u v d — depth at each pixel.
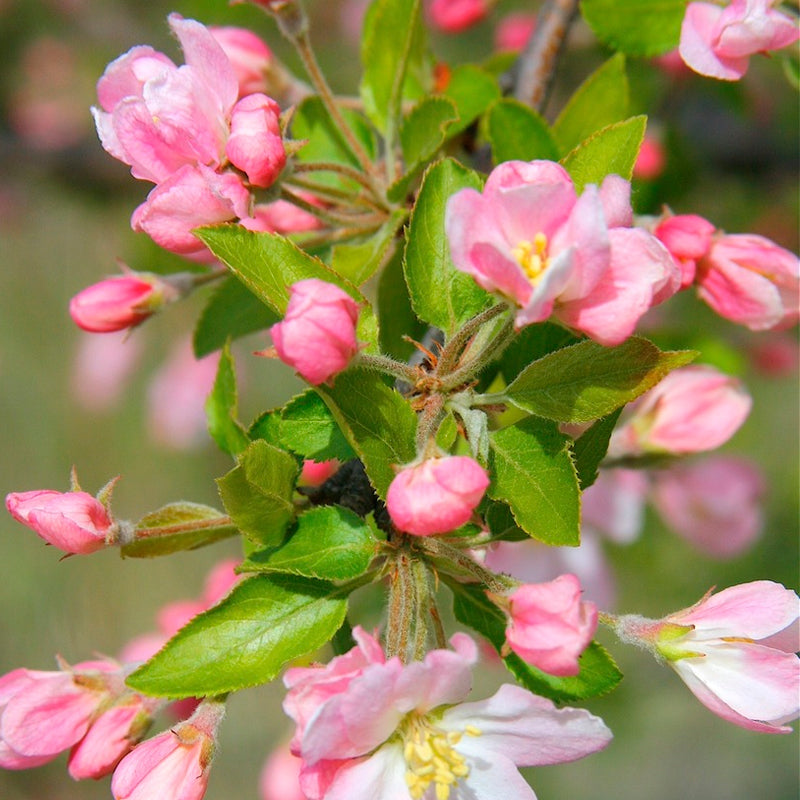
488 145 0.36
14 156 0.65
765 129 0.50
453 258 0.27
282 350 0.27
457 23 0.45
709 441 0.34
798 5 0.33
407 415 0.28
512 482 0.28
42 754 0.30
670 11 0.34
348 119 0.35
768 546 0.64
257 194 0.30
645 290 0.27
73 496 0.29
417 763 0.27
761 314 0.33
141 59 0.30
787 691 0.28
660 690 0.65
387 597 0.30
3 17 0.73
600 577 0.44
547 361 0.28
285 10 0.33
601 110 0.35
